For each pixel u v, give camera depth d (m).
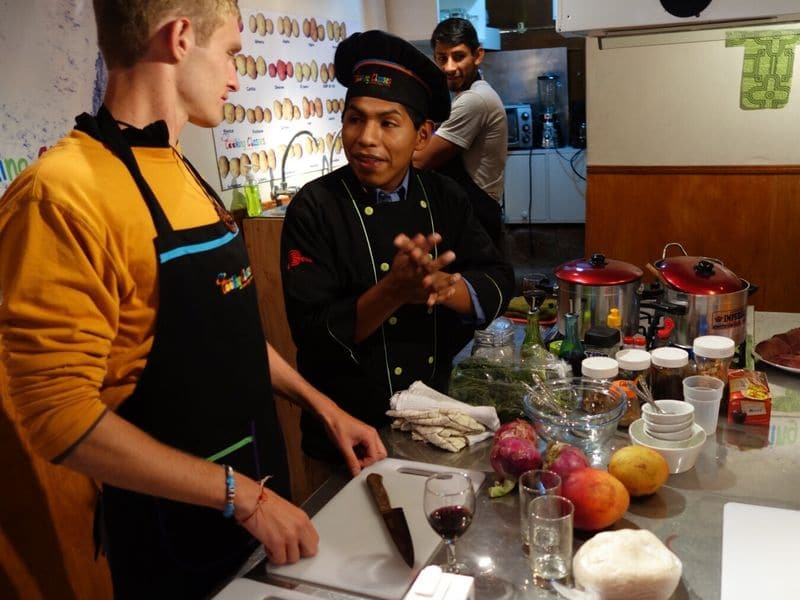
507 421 1.45
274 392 1.41
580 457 1.13
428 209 1.61
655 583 0.87
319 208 1.52
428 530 1.10
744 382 1.41
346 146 1.49
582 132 5.86
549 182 6.02
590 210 3.69
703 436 1.25
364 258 1.53
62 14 2.16
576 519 1.04
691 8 1.59
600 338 1.56
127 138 1.04
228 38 1.09
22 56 2.04
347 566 1.03
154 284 1.03
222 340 1.14
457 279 1.31
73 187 0.93
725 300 1.59
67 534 1.80
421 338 1.58
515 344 1.74
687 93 3.37
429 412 1.39
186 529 1.14
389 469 1.30
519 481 1.07
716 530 1.06
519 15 5.60
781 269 3.44
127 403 1.06
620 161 3.57
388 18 4.42
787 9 1.55
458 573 0.99
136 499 1.12
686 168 3.47
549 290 1.94
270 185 3.33
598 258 1.73
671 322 1.70
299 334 1.49
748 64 3.23
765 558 0.98
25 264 0.90
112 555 1.18
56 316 0.90
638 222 3.62
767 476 1.20
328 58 3.77
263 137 3.26
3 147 2.00
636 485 1.11
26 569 1.70
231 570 1.16
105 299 0.95
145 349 1.05
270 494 1.05
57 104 2.17
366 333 1.42
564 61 5.66
